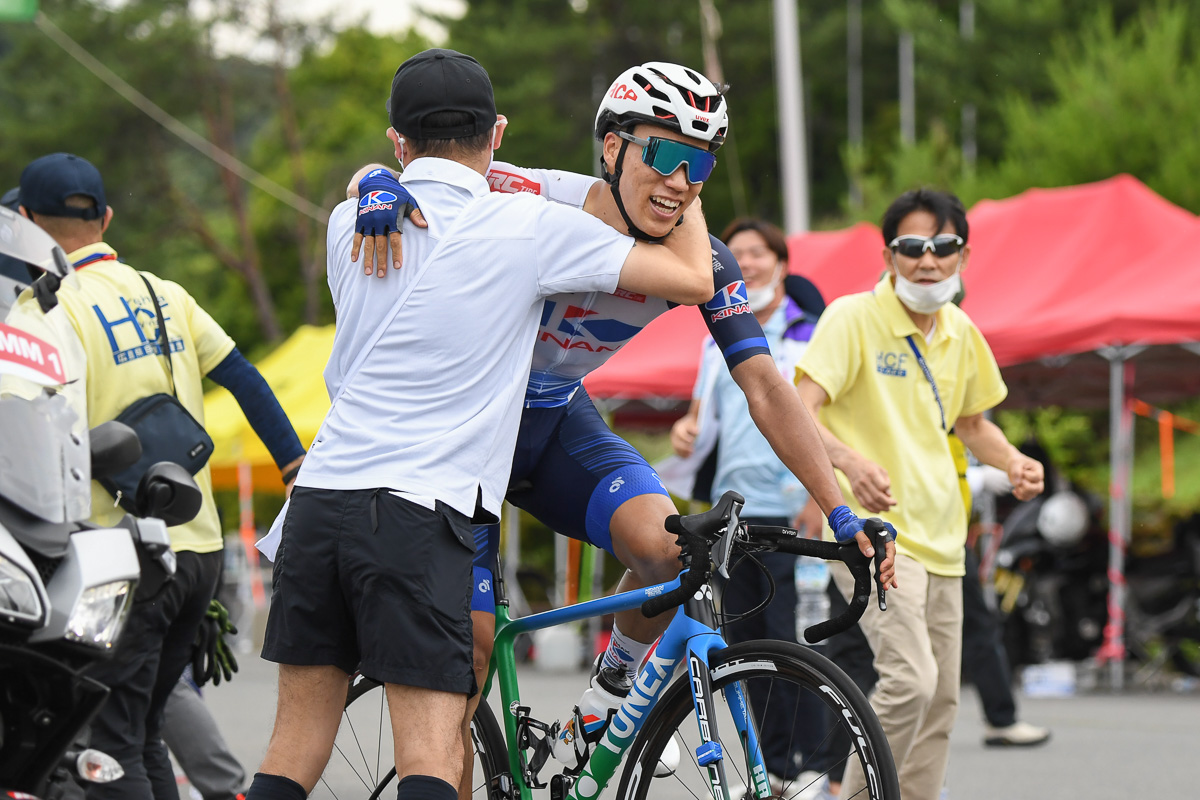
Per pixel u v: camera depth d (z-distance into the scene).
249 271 96.25
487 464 7.12
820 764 8.78
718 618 8.09
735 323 7.88
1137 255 25.62
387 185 7.28
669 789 9.54
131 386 9.32
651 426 36.62
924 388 10.38
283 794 7.09
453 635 6.97
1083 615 26.22
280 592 7.19
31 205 9.59
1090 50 51.34
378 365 7.12
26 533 6.30
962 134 74.31
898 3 76.31
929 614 10.22
